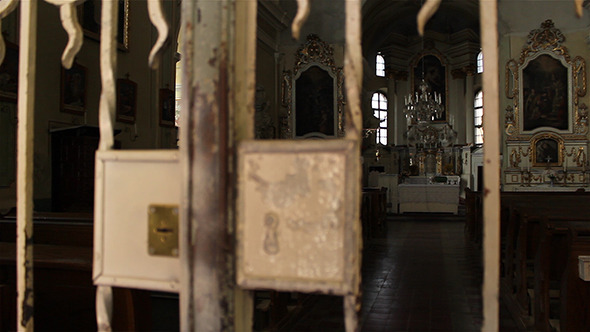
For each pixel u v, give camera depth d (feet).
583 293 9.19
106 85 4.29
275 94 47.80
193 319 3.72
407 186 48.14
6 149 19.31
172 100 32.65
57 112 22.26
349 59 3.65
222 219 3.67
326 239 3.57
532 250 14.06
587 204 18.60
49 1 4.45
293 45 48.01
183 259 3.75
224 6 3.73
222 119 3.68
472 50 69.26
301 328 12.85
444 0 60.70
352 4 3.68
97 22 24.89
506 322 13.34
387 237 31.50
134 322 6.61
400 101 72.13
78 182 21.85
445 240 29.99
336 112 47.26
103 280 4.17
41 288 7.79
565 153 44.80
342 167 3.54
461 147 67.36
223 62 3.70
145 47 29.58
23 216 4.51
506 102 46.32
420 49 71.97
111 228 4.17
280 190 3.66
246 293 3.93
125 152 4.11
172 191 3.99
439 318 13.75
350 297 3.52
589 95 44.50
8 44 18.95
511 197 23.79
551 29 44.96
